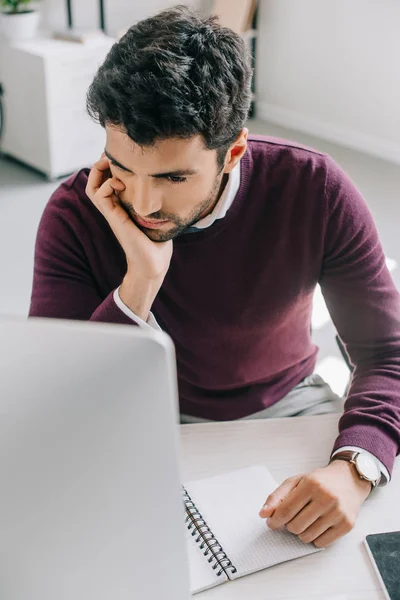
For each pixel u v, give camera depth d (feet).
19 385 1.70
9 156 13.52
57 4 13.46
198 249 3.91
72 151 12.69
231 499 3.27
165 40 2.97
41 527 1.83
